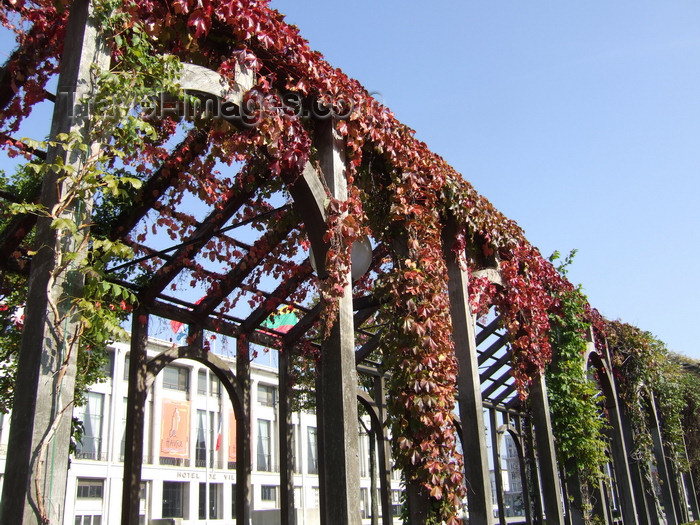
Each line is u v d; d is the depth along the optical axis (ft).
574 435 27.55
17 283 19.11
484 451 18.80
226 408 97.86
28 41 13.88
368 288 26.30
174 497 86.63
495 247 23.44
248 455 24.27
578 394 28.45
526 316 25.04
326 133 15.61
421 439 15.96
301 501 98.43
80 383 22.70
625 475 36.04
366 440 107.34
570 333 29.04
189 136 17.49
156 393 87.71
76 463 73.05
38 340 8.92
